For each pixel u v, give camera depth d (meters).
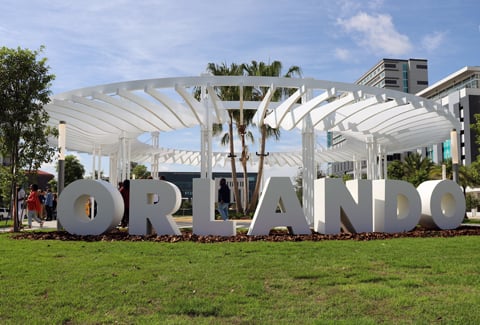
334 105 14.55
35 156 13.11
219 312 4.53
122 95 14.02
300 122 17.44
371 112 16.61
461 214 13.19
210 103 17.53
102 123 19.50
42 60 13.15
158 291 5.30
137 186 11.20
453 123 16.03
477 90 61.62
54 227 16.19
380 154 25.34
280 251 8.21
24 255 7.79
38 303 4.86
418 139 22.09
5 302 4.91
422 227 13.80
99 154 24.81
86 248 8.66
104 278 5.93
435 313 4.47
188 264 6.92
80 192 11.30
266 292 5.30
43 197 20.69
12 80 12.74
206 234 10.96
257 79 14.08
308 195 16.27
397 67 100.12
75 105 15.72
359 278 5.91
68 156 47.00
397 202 12.81
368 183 11.73
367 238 10.49
